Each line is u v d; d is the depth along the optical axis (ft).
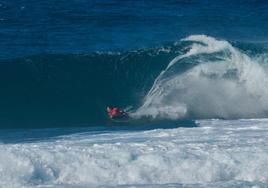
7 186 216.13
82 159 226.58
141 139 261.44
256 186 211.41
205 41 342.85
